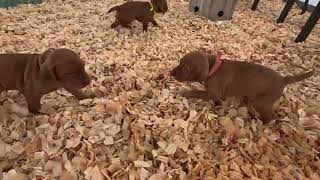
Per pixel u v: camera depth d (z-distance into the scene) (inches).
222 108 20.4
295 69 25.9
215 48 27.8
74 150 16.4
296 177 16.4
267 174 16.3
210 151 17.3
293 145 18.4
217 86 18.7
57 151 16.2
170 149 16.8
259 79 18.2
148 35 28.8
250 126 19.3
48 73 16.2
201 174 15.9
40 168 15.4
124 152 16.6
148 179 15.3
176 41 28.4
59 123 17.8
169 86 22.1
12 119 18.0
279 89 18.5
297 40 30.5
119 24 28.8
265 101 18.7
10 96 19.6
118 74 22.8
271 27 33.6
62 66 15.9
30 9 31.8
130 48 26.5
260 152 17.6
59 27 28.8
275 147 18.1
